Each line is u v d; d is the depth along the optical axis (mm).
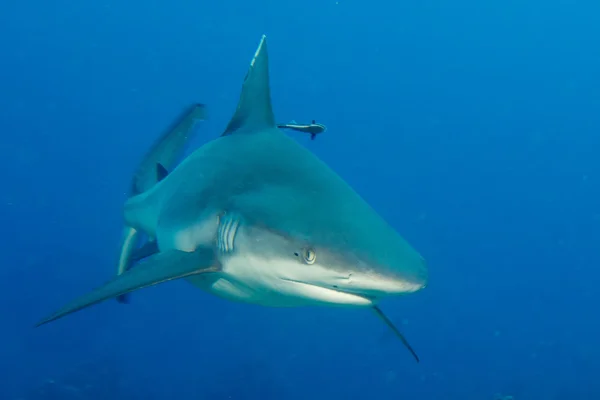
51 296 24688
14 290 24453
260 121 3893
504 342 30875
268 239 2869
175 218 3725
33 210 39562
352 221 2807
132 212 5074
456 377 24719
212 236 3301
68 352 20812
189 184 3854
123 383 17547
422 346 27938
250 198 3152
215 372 20062
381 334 24766
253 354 21734
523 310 40188
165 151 5641
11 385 18344
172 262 3260
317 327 24000
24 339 21234
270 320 23781
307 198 3000
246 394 18953
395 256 2604
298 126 6094
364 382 22000
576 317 40469
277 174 3285
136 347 21422
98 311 23078
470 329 32031
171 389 18750
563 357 28859
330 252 2645
